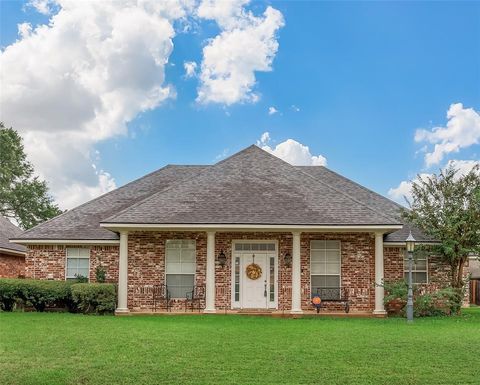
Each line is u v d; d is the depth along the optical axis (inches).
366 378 418.3
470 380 415.2
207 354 498.0
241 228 897.5
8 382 399.9
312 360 475.8
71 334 615.8
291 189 979.3
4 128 2381.9
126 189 1139.9
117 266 1014.4
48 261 1024.2
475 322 800.3
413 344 558.9
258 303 943.7
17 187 2300.7
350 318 867.4
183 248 960.9
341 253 949.8
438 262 989.8
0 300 936.3
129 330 654.5
